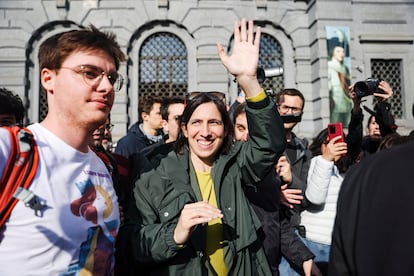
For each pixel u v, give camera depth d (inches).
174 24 483.2
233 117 124.3
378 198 41.6
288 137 145.8
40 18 462.3
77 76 59.7
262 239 96.1
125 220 85.0
